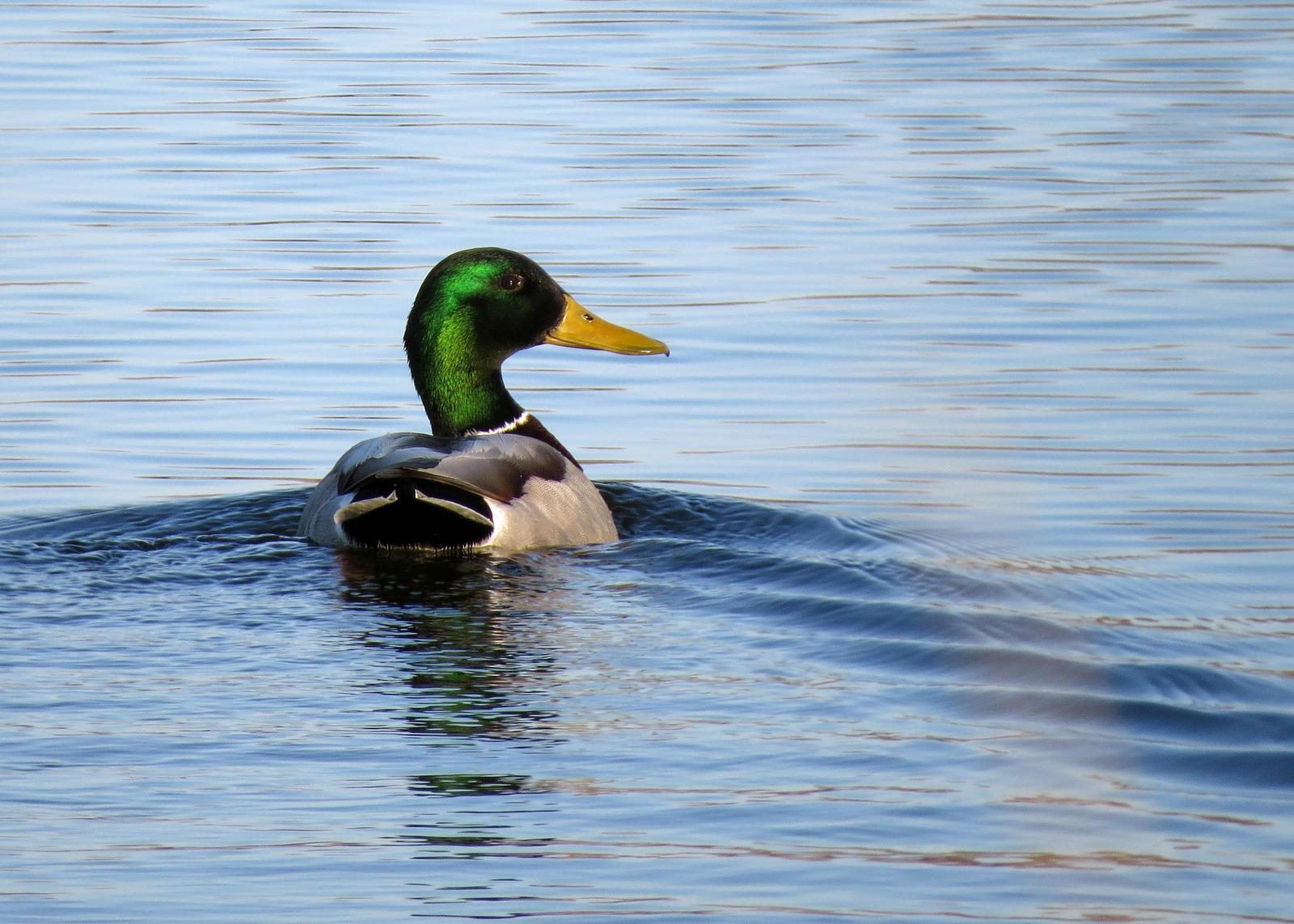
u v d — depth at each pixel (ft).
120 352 57.88
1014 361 57.11
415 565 39.65
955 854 26.37
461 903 25.09
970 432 51.55
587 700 32.12
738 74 96.07
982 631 36.01
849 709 31.73
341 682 32.83
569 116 86.89
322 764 29.40
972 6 113.80
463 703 31.78
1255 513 45.47
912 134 84.17
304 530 42.27
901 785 28.60
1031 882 25.45
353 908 24.98
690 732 30.73
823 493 48.29
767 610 37.14
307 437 52.21
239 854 26.43
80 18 108.68
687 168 78.28
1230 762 29.50
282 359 57.67
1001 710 31.83
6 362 56.90
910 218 71.61
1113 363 56.75
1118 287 63.77
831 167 78.79
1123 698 32.09
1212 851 26.25
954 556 41.78
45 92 90.38
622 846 26.68
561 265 65.77
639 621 36.37
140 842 26.78
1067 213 72.18
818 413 53.93
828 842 26.78
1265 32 105.40
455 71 95.86
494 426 47.50
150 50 100.01
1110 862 25.86
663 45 102.68
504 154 80.28
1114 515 45.50
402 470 39.86
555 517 41.32
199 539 41.86
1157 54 100.37
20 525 43.19
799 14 111.34
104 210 71.72
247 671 33.30
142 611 36.65
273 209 72.02
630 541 41.98
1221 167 78.43
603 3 114.93
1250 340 58.39
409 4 114.42
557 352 60.75
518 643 34.96
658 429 53.26
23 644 34.63
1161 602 38.99
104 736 30.35
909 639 35.35
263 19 109.29
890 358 57.67
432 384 47.55
